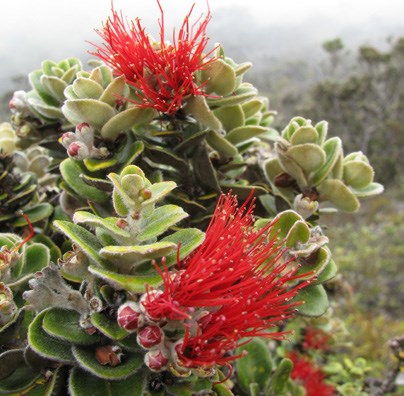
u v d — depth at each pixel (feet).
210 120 0.90
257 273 0.71
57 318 0.67
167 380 0.72
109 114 0.86
